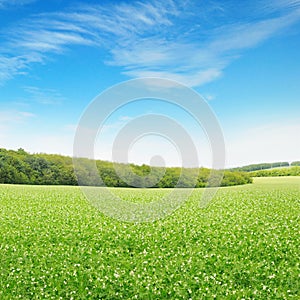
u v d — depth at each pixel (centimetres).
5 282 1140
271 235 1627
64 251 1438
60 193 3528
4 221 2019
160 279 1137
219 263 1274
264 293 1049
